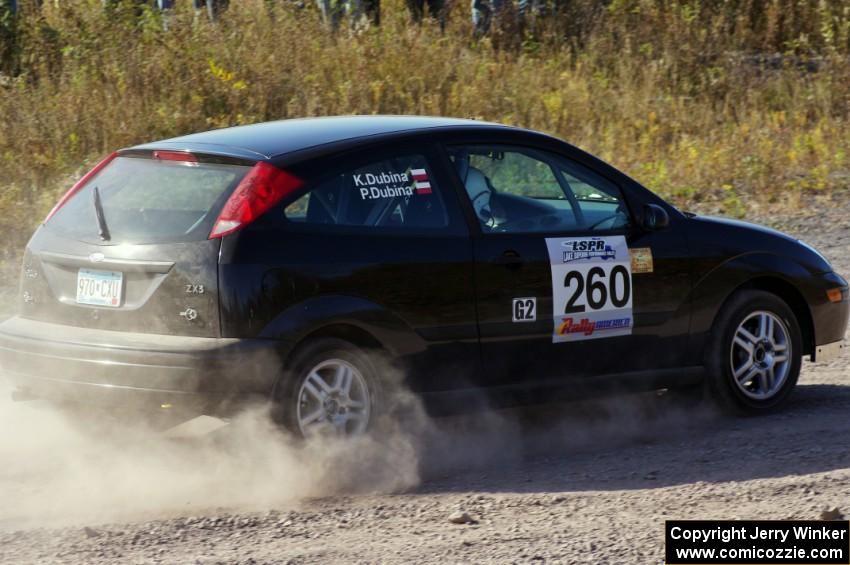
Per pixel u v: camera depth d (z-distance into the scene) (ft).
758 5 258.78
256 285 64.18
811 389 91.25
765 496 65.36
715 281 81.82
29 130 164.66
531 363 75.00
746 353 83.25
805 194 170.30
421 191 71.92
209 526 59.82
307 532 59.21
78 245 68.90
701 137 197.88
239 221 65.00
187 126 172.76
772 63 242.37
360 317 67.51
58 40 195.83
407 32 212.23
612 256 77.82
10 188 147.23
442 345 71.15
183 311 64.49
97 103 172.76
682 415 83.51
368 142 71.00
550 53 229.04
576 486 67.62
